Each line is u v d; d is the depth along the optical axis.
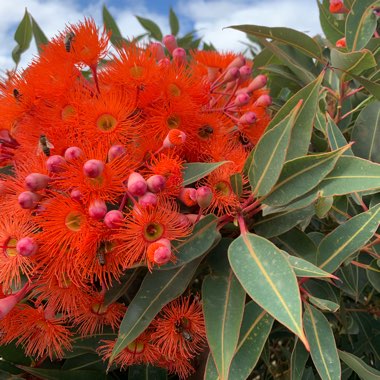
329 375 0.37
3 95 0.41
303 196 0.38
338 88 0.56
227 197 0.39
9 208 0.36
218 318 0.36
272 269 0.34
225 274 0.38
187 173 0.37
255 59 0.61
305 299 0.40
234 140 0.44
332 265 0.40
